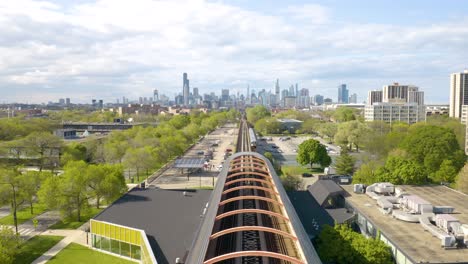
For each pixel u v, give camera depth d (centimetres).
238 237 5181
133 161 12912
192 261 3991
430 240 5900
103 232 7006
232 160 9950
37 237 7712
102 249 7056
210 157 18362
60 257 6706
